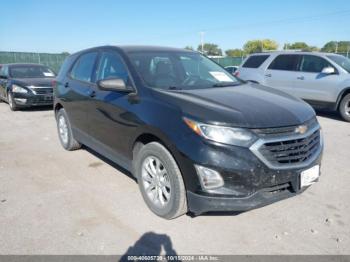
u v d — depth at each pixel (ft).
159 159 10.58
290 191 10.00
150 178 11.31
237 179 9.06
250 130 9.15
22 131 24.36
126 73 12.79
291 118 9.95
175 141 9.67
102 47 15.43
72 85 16.93
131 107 11.64
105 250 9.34
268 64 32.45
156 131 10.32
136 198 12.51
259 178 9.16
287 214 11.25
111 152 13.70
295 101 11.71
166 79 12.53
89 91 14.94
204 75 14.03
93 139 15.20
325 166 15.87
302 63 29.86
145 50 14.07
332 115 30.25
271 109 10.21
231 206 9.21
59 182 14.19
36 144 20.53
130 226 10.54
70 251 9.30
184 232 10.20
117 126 12.55
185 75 13.37
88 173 15.20
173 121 9.92
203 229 10.36
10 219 11.02
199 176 9.25
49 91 33.32
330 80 27.40
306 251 9.25
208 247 9.46
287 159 9.54
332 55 28.89
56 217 11.14
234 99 10.84
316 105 28.91
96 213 11.40
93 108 14.44
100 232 10.22
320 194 12.78
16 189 13.50
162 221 10.82
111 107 12.84
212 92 11.68
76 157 17.61
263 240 9.78
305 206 11.80
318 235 10.01
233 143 9.05
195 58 15.14
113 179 14.42
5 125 26.68
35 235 10.07
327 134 22.34
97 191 13.19
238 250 9.33
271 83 31.86
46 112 33.09
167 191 10.73
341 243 9.60
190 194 9.63
